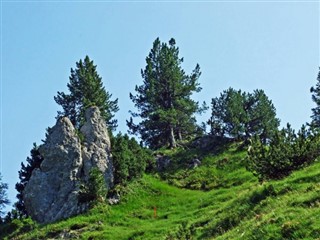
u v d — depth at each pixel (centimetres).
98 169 6216
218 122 8406
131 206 6019
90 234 5162
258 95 8381
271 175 4394
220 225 3278
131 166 6775
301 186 3319
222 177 6888
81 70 8638
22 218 6009
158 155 7862
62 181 6300
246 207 3284
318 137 4453
